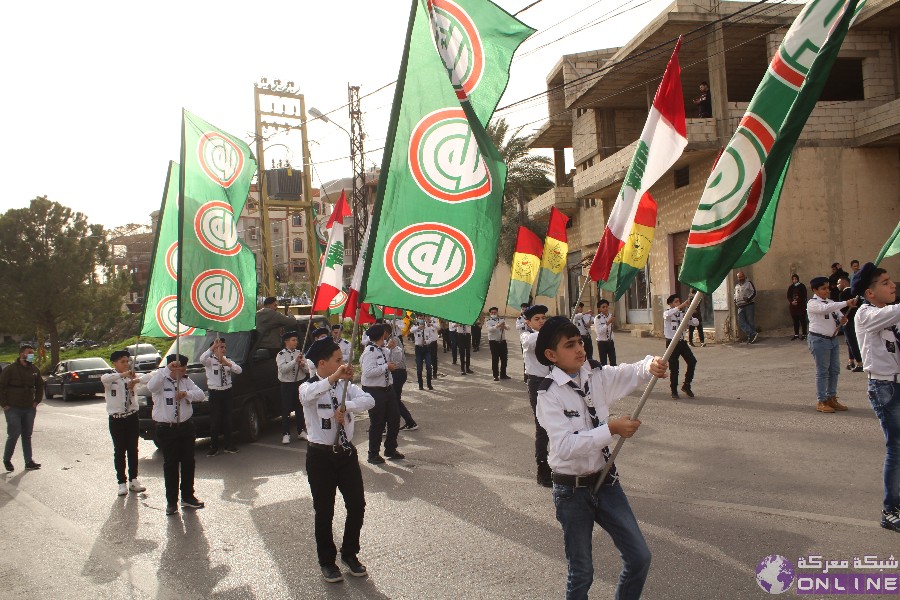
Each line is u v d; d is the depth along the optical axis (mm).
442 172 4492
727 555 4785
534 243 11258
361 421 12117
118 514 7262
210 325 7922
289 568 5266
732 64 20641
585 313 14047
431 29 4621
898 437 4930
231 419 10297
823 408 8992
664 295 20891
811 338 9070
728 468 6898
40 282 35938
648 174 5672
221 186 8211
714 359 15281
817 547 4793
